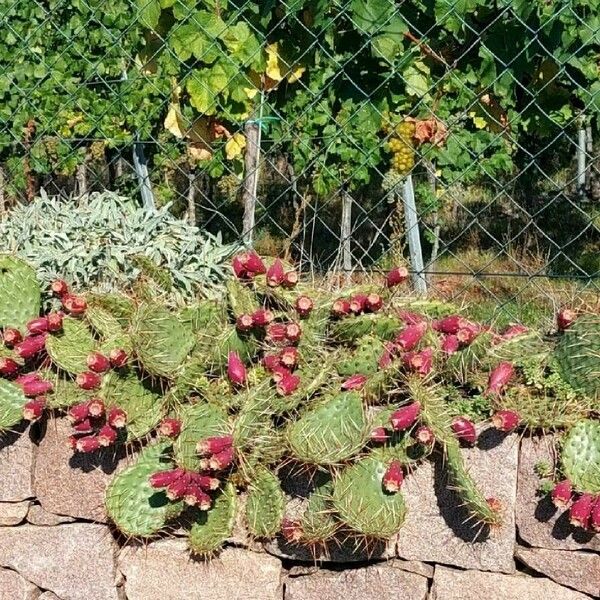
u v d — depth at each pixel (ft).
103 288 9.73
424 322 8.53
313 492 8.60
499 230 18.71
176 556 9.10
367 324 8.64
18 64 16.05
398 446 8.34
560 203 20.53
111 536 9.32
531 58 10.71
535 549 8.27
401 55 10.35
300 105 11.18
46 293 9.87
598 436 7.99
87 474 9.34
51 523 9.49
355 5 9.98
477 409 8.36
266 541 8.94
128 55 12.85
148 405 9.05
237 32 10.54
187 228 10.05
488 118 12.02
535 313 9.51
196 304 9.21
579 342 8.16
